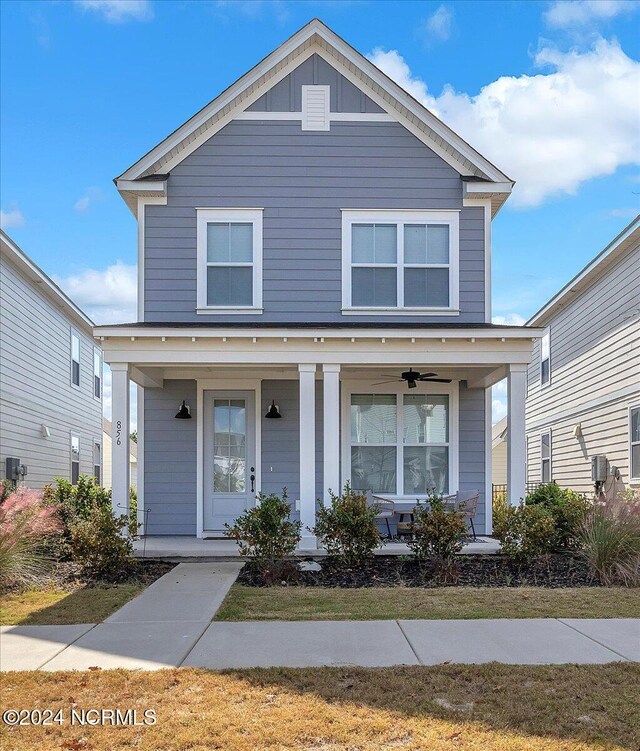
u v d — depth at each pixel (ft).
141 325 35.88
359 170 41.42
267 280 40.86
